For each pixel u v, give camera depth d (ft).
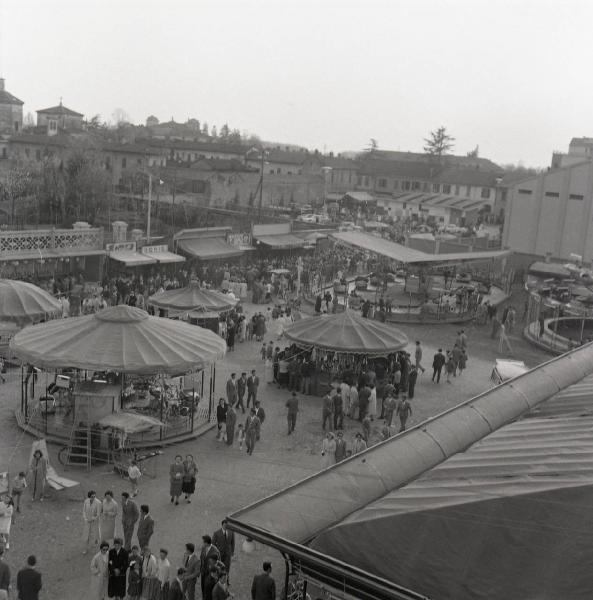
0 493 61.00
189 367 78.74
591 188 218.38
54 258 146.61
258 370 109.09
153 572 49.65
